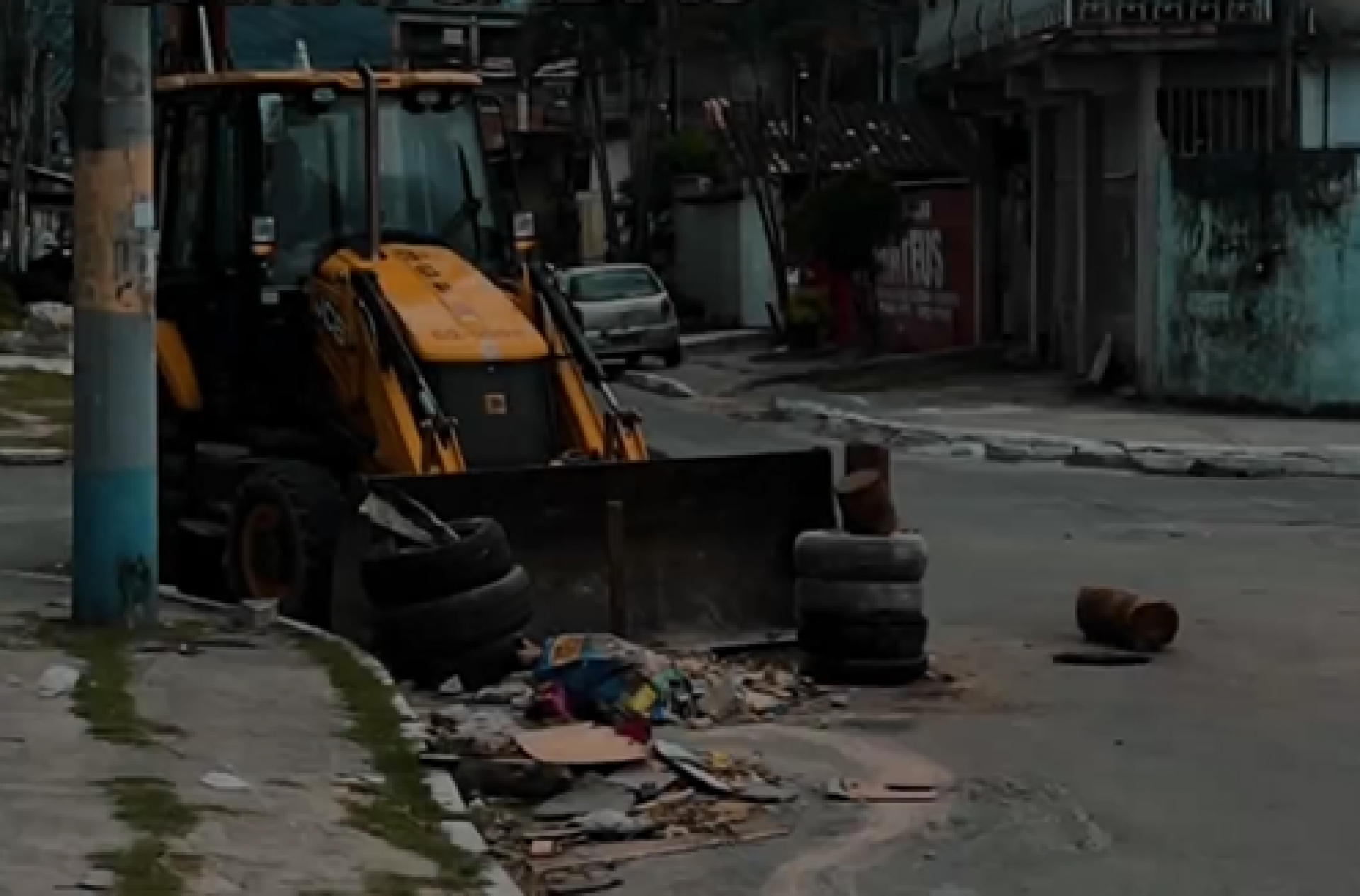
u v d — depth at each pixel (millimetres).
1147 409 38406
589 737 12766
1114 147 41969
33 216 79750
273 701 13484
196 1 15414
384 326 16844
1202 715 14742
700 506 16391
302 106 18250
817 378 47188
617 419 17172
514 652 15055
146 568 16109
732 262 67500
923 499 28312
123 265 15742
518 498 15852
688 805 12047
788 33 64562
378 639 15062
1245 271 37625
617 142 79938
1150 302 39625
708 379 49469
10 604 17281
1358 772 13070
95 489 15961
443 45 36844
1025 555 22891
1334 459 31219
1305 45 38906
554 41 65250
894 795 12406
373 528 15547
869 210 54344
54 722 12688
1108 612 17328
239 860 9938
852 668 15547
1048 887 10672
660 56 67312
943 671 16188
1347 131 39375
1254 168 37344
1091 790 12609
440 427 16469
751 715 14555
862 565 15539
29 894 9227
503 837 11359
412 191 18375
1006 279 49969
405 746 12438
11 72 67000
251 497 17328
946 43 49500
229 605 17062
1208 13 39594
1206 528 25125
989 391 42312
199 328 19312
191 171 19094
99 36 15406
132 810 10680
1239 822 11875
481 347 16984
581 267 62031
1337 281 36500
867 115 65562
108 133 15617
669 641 16188
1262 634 17984
